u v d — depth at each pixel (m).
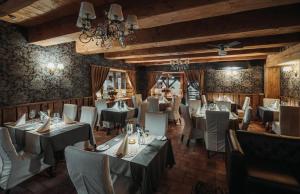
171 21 2.72
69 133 2.89
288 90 5.63
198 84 7.93
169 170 2.95
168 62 7.80
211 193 2.30
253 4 2.16
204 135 3.80
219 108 4.75
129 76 7.88
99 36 2.57
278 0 2.09
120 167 1.83
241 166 1.96
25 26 3.84
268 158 2.54
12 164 2.19
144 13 2.47
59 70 4.76
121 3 2.59
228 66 7.44
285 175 2.11
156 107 5.62
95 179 1.40
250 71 7.13
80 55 5.43
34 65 4.14
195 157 3.47
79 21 2.17
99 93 6.42
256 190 1.96
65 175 2.78
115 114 4.77
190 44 4.73
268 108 5.51
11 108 3.70
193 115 4.08
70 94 5.12
